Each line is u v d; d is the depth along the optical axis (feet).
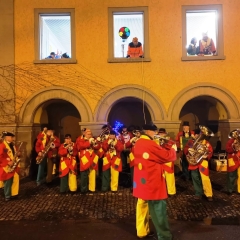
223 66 34.06
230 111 33.86
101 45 34.45
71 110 40.27
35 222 18.85
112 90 33.99
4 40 34.37
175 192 24.90
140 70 34.24
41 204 22.93
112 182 26.55
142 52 34.76
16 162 24.48
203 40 34.94
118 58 34.17
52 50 35.45
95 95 34.19
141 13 34.96
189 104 40.45
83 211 20.99
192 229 17.28
